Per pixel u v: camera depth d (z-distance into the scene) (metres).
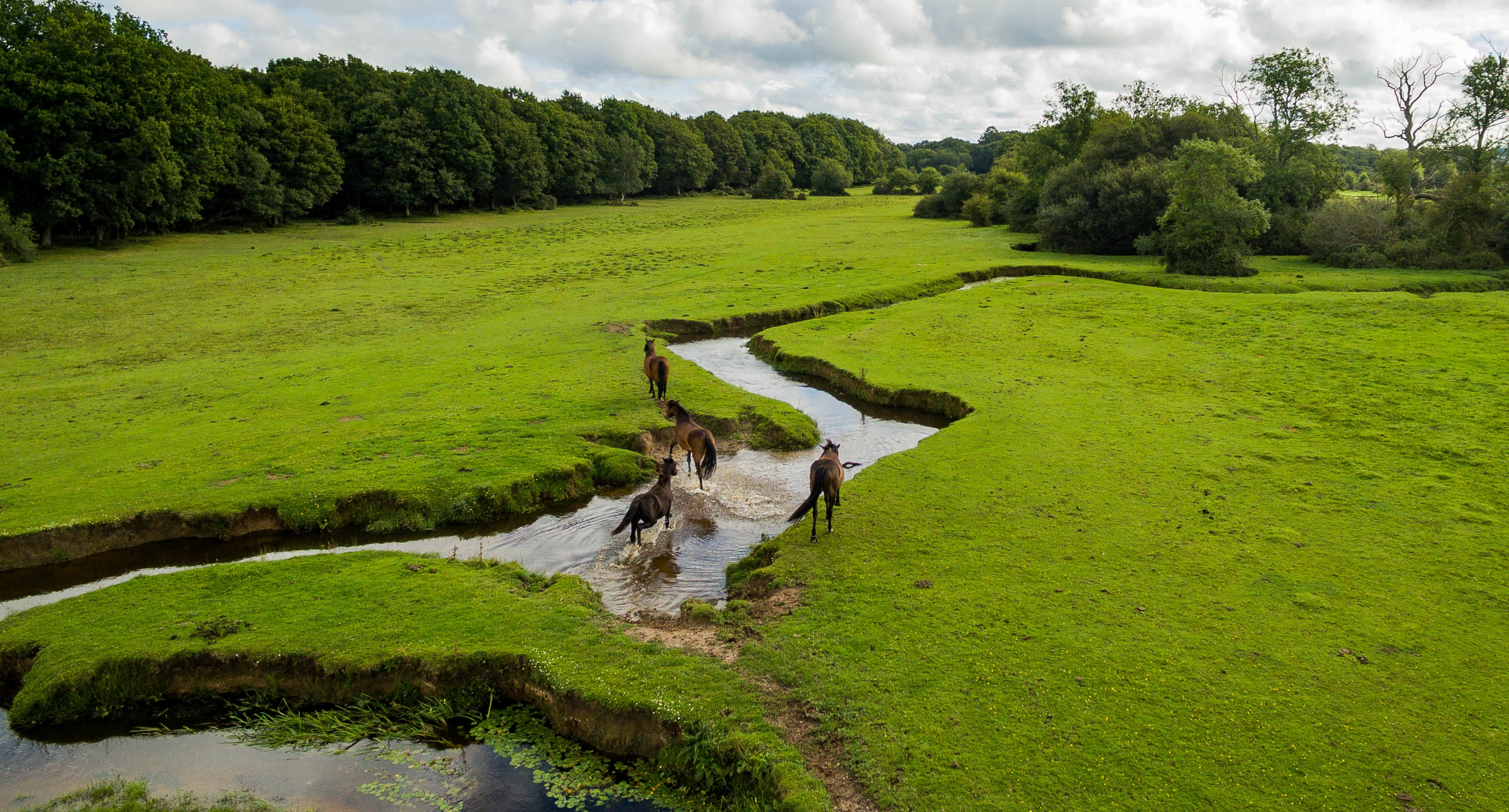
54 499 15.33
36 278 41.69
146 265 47.28
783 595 11.72
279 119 68.56
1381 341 25.80
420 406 21.33
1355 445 17.52
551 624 11.02
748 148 148.88
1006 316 32.09
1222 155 38.78
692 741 8.79
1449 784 7.93
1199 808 7.65
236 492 15.59
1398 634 10.48
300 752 9.30
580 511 15.86
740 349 29.83
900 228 73.69
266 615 11.33
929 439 18.50
